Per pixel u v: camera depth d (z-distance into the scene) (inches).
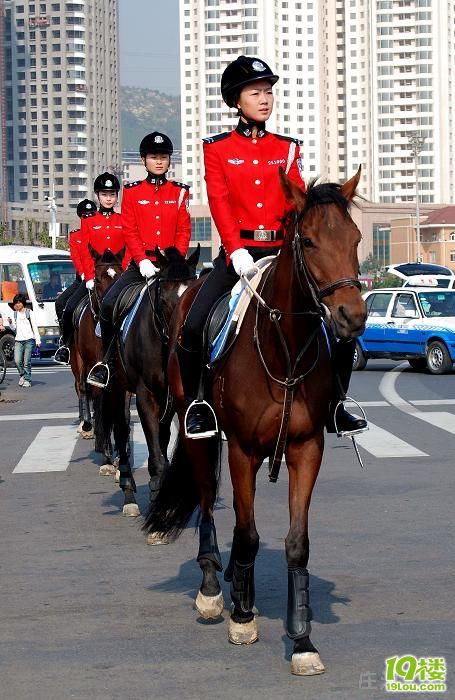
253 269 273.7
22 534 401.4
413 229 5718.5
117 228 590.9
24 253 1494.8
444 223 5629.9
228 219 289.3
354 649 256.4
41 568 347.3
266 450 261.0
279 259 254.2
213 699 227.1
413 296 1157.7
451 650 253.6
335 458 563.8
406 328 1146.7
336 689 231.1
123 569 343.9
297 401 252.4
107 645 265.3
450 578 319.6
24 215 5831.7
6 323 1445.6
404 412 759.7
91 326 568.1
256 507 438.6
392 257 5861.2
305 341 249.3
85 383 607.8
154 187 454.3
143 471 545.3
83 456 599.5
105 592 315.6
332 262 227.6
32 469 557.6
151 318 407.5
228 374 264.5
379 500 445.7
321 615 284.8
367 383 1012.5
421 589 308.3
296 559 246.1
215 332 285.7
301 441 255.3
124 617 289.6
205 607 284.2
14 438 683.4
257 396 256.2
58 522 422.3
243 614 264.5
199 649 261.0
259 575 327.9
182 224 458.9
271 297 255.8
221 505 451.5
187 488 317.1
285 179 241.6
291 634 241.9
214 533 294.8
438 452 575.8
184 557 359.3
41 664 251.8
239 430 261.4
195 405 290.2
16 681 240.5
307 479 253.9
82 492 488.1
